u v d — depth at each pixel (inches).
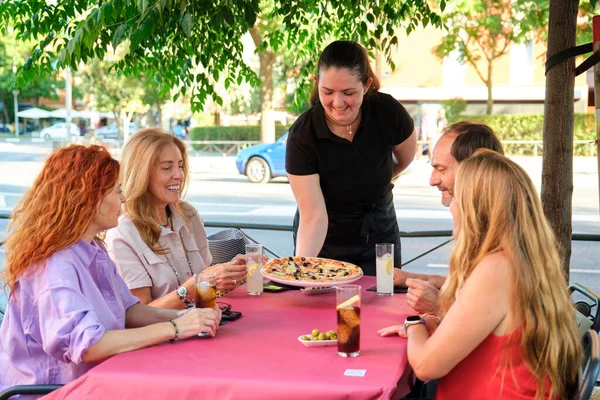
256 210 449.7
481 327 77.6
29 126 2011.6
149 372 79.0
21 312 89.7
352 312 84.2
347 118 127.3
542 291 77.6
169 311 105.3
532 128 827.4
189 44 183.6
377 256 118.2
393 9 191.0
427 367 80.4
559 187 140.6
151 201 120.9
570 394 81.4
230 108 1264.8
